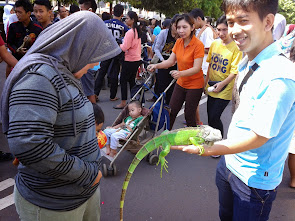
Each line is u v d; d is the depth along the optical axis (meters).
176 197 3.39
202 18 5.84
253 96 1.55
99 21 1.45
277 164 1.67
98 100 6.87
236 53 3.88
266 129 1.43
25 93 1.24
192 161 4.26
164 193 3.46
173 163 4.16
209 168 4.10
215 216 3.11
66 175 1.41
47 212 1.52
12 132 1.24
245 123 1.63
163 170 3.96
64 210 1.55
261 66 1.52
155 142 2.01
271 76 1.44
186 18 3.96
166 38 5.89
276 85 1.42
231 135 1.76
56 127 1.40
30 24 4.83
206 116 6.41
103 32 1.46
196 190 3.56
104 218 2.96
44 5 4.75
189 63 4.22
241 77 1.80
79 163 1.45
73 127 1.43
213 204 3.31
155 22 14.27
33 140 1.23
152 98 6.98
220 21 3.93
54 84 1.31
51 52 1.40
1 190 3.29
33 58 1.32
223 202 2.08
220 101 4.09
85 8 5.56
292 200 3.43
